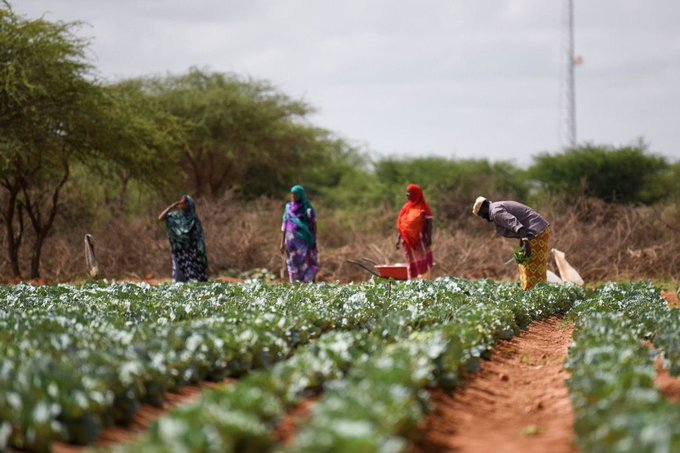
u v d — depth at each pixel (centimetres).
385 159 6272
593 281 3466
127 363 1154
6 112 3719
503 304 1992
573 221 3766
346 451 795
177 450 812
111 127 3866
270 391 1084
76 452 958
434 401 1257
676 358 1403
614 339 1441
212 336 1387
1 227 4197
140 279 3691
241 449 892
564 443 1071
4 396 955
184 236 2870
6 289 2420
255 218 4141
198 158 6309
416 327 1680
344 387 1050
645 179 5672
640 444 851
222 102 6066
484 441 1102
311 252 2833
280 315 1694
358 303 1931
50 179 4338
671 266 3488
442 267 3603
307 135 6650
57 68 3744
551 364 1600
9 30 3688
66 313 1719
